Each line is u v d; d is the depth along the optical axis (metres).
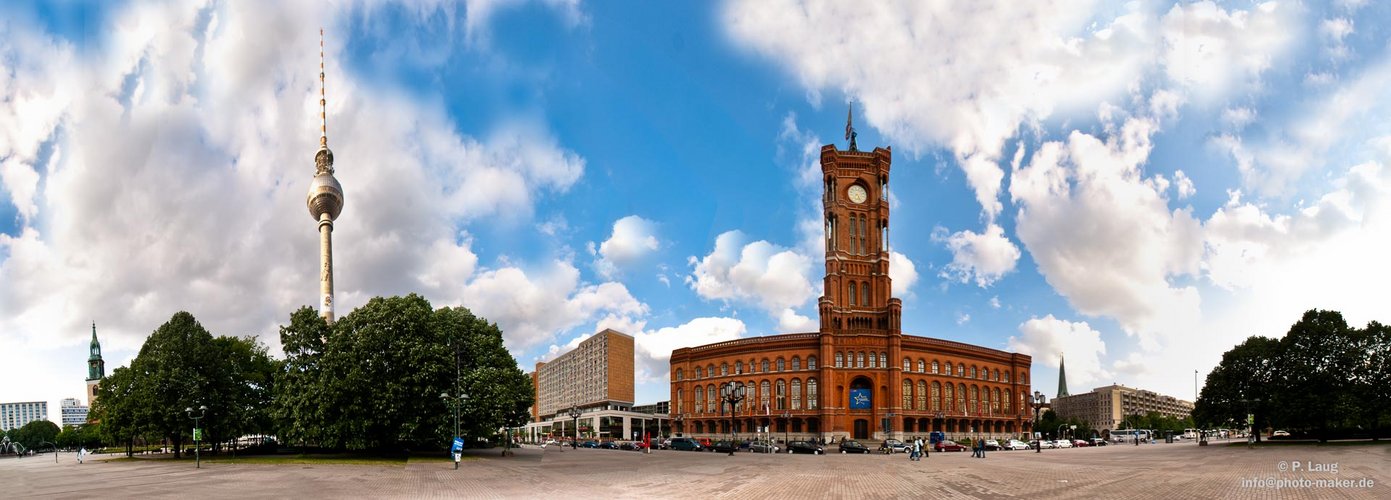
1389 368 86.75
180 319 82.62
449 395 71.06
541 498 33.25
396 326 71.56
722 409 154.00
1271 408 91.12
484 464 61.47
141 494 37.41
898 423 139.12
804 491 36.06
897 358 142.62
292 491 37.47
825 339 143.38
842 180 159.38
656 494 35.00
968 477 44.16
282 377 76.31
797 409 146.12
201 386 80.06
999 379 161.50
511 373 86.00
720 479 44.31
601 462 65.88
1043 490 35.19
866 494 34.25
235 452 89.31
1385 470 43.56
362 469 54.97
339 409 69.38
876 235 157.38
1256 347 95.19
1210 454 70.50
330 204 126.25
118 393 83.19
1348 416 84.38
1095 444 129.75
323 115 130.62
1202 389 101.94
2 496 38.66
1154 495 31.95
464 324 81.50
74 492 40.22
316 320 77.12
